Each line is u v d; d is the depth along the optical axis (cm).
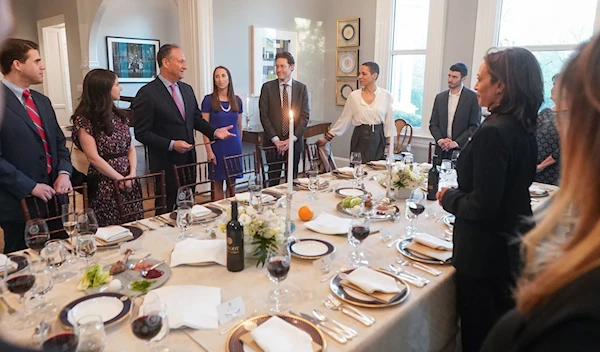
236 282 147
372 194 259
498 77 146
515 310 60
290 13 548
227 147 393
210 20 462
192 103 318
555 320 47
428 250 172
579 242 52
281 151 378
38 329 110
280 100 398
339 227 194
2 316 122
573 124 53
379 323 123
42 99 240
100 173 260
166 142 293
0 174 209
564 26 430
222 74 384
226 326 120
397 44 541
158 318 102
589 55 52
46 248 150
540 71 145
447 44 494
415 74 532
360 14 556
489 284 157
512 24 456
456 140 407
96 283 140
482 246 153
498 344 58
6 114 215
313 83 598
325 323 122
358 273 145
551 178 321
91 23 659
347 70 579
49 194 223
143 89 297
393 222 210
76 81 724
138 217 273
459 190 159
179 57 297
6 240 225
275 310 128
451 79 411
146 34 798
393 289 138
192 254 163
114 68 758
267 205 223
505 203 152
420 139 530
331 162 428
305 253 167
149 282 138
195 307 127
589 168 52
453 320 165
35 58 224
